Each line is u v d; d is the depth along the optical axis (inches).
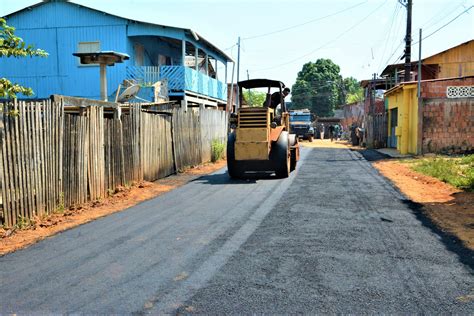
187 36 870.4
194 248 225.8
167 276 186.2
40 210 297.9
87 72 858.8
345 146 1221.1
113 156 397.7
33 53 266.2
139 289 172.9
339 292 166.4
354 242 230.5
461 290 167.3
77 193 342.0
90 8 845.8
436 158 657.0
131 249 227.0
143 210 330.0
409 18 901.2
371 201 340.8
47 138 304.0
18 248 235.3
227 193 396.8
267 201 350.0
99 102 402.9
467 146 737.0
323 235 244.5
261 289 170.2
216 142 735.1
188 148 603.2
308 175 512.7
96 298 165.2
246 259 206.1
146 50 927.0
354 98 3184.1
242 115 493.7
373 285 172.7
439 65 1189.7
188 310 153.1
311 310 151.6
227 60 1192.8
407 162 642.2
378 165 622.2
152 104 581.0
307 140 1675.7
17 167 275.9
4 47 257.0
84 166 350.6
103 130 378.9
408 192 382.9
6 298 167.5
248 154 484.1
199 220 289.7
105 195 382.3
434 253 211.3
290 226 265.7
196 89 898.7
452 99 737.0
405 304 155.7
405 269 189.8
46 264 206.5
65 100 357.7
